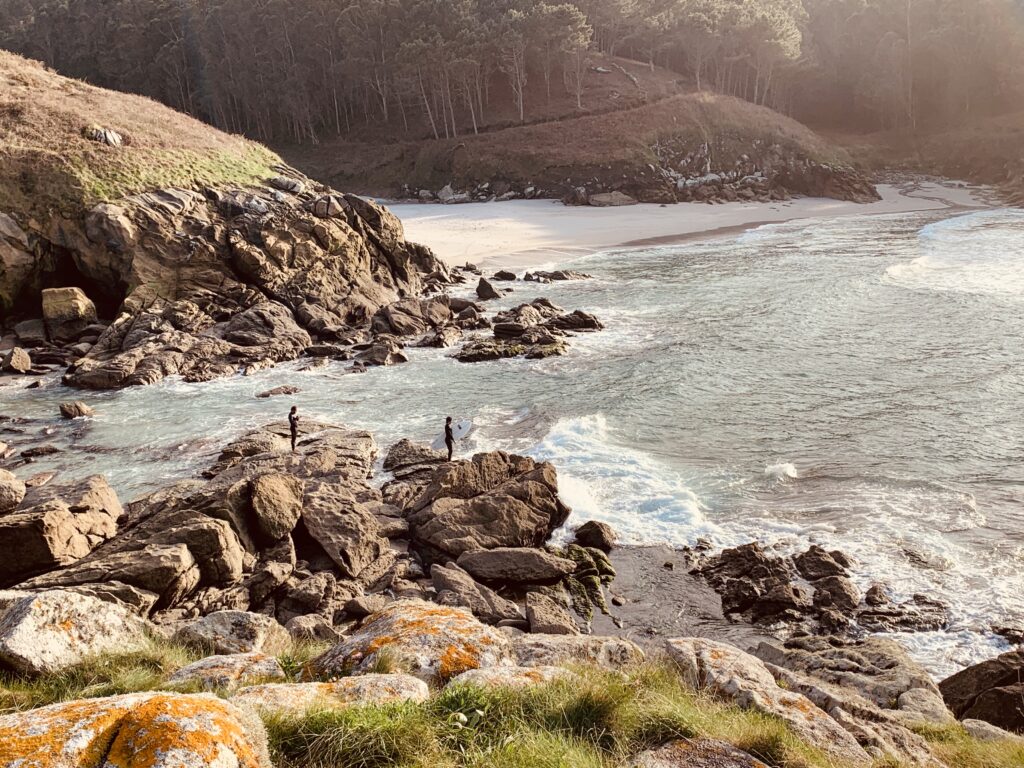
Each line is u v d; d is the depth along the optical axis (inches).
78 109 2074.3
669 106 4559.5
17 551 658.8
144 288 1749.5
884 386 1248.8
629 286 2202.3
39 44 5103.3
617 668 395.9
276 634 482.9
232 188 2052.2
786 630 681.6
